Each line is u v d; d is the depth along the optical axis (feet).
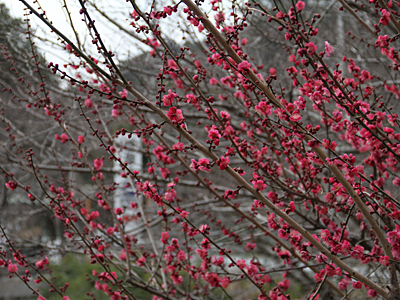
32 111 21.88
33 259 18.81
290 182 13.37
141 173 20.47
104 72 9.31
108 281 12.58
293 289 23.99
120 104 13.51
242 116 19.70
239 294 26.23
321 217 13.51
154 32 10.00
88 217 13.92
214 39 10.36
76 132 22.72
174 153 12.53
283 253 11.80
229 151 10.11
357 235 15.11
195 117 19.42
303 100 9.73
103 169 19.04
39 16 8.90
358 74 11.30
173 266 12.85
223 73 19.70
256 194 9.51
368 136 10.40
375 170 11.76
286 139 11.57
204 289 17.44
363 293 18.30
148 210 24.22
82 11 9.19
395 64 10.60
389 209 10.03
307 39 9.12
